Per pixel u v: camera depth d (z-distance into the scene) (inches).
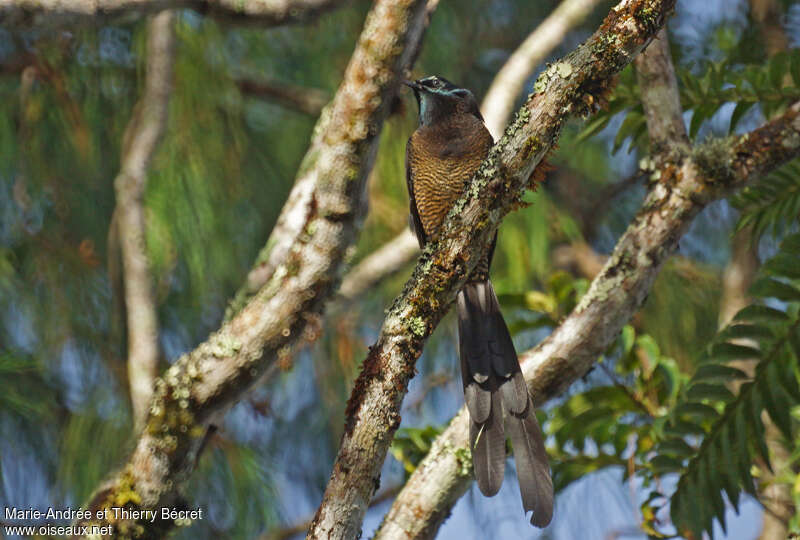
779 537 340.5
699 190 293.6
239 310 318.0
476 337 306.3
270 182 439.5
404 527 297.3
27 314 385.4
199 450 306.3
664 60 305.4
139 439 300.7
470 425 285.6
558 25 400.2
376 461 250.7
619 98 346.6
